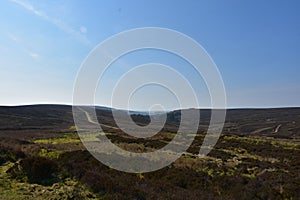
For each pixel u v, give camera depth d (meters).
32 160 16.02
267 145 40.06
